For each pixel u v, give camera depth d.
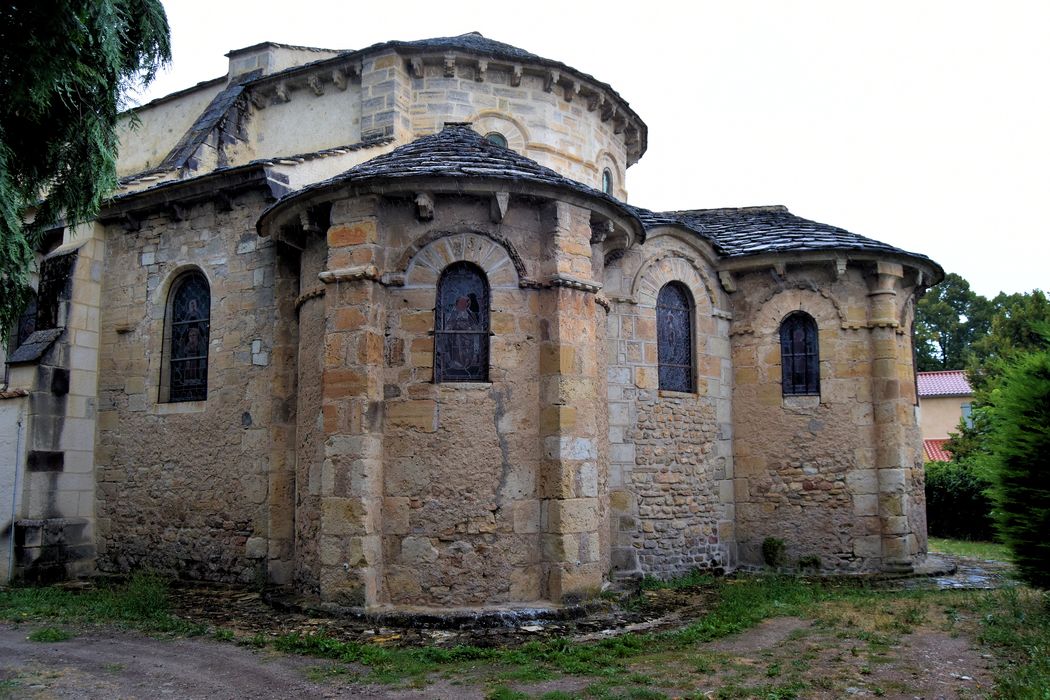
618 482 11.99
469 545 9.22
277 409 11.60
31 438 12.64
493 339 9.59
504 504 9.33
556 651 7.75
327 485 9.24
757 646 8.12
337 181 9.46
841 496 13.08
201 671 7.25
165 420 12.84
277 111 15.15
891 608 9.99
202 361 12.91
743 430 13.66
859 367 13.30
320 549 9.25
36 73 6.25
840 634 8.56
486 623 8.59
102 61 6.90
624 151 16.83
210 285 12.73
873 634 8.57
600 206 10.22
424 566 9.17
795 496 13.26
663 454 12.51
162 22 7.43
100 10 6.44
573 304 9.77
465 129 11.36
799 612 9.81
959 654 7.77
